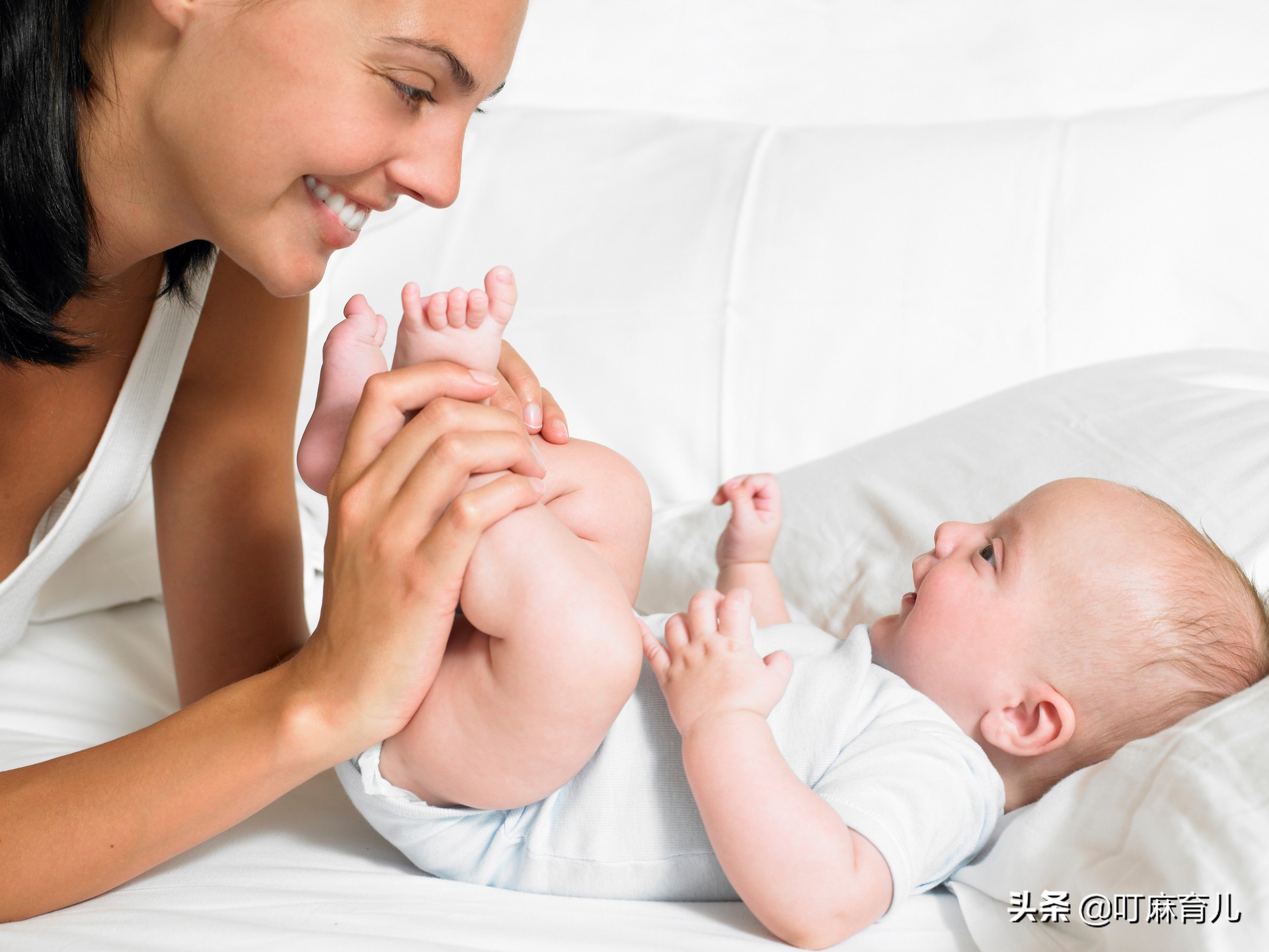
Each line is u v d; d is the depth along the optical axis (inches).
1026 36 78.9
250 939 27.5
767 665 34.2
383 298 72.5
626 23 85.4
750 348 67.1
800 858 31.3
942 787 35.1
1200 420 49.7
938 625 41.6
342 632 30.3
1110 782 31.9
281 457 48.0
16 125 31.6
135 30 31.0
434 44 28.8
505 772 32.4
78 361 36.0
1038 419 53.2
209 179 31.0
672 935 30.5
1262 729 29.9
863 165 71.3
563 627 30.5
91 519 43.9
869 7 81.5
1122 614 39.4
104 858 30.1
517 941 28.6
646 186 73.7
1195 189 66.6
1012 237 67.5
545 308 70.4
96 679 49.0
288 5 28.4
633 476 38.1
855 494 53.7
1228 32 76.5
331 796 41.8
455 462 29.3
